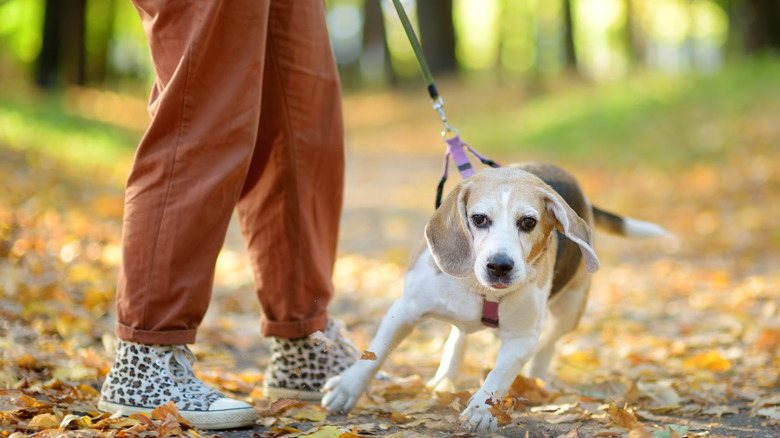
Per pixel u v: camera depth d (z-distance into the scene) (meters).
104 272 5.93
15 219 6.77
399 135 23.03
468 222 3.01
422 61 3.70
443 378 3.63
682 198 11.22
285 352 3.43
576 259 3.75
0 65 23.55
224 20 2.88
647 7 37.59
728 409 3.40
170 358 2.92
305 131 3.27
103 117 19.47
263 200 3.31
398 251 8.23
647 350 4.71
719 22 35.56
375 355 3.07
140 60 36.25
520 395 3.55
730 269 7.39
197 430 2.82
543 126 19.23
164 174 2.86
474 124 22.53
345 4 41.03
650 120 16.14
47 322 4.29
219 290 6.23
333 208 3.47
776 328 4.92
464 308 3.09
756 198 10.34
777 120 13.16
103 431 2.63
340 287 6.81
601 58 44.44
